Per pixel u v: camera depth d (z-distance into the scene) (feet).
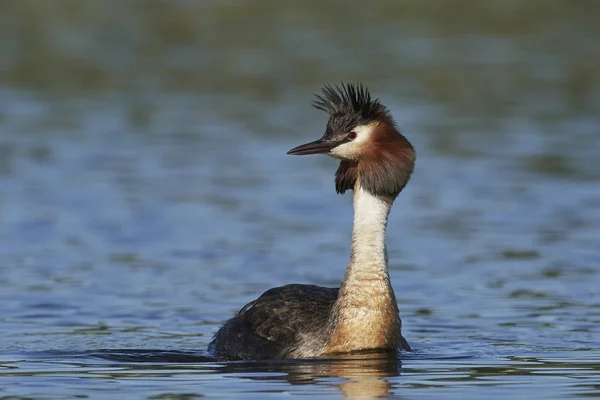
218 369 38.11
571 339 42.27
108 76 97.30
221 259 54.85
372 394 34.53
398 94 89.97
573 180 68.80
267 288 50.37
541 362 38.68
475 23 111.96
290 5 119.65
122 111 87.25
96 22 113.29
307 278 51.70
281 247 56.85
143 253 55.93
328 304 41.86
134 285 50.80
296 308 41.73
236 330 40.96
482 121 83.05
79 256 55.36
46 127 82.53
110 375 37.24
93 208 63.77
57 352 40.65
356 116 40.06
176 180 69.82
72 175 70.69
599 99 89.20
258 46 105.19
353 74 95.50
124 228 60.18
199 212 63.10
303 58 100.53
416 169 71.77
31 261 54.54
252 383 35.99
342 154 39.91
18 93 92.27
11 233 59.16
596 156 74.08
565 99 89.45
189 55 103.09
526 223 60.54
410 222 61.21
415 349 40.81
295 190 67.87
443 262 54.19
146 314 46.57
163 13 116.67
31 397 34.53
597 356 39.58
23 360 39.40
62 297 48.91
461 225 60.44
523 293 49.26
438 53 102.01
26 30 110.32
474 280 51.37
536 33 108.99
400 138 40.32
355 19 114.21
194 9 117.80
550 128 81.35
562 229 59.31
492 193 66.49
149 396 34.47
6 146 77.41
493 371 37.45
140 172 71.56
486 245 56.80
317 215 62.85
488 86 92.63
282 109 86.69
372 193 39.96
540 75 95.91
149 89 93.61
